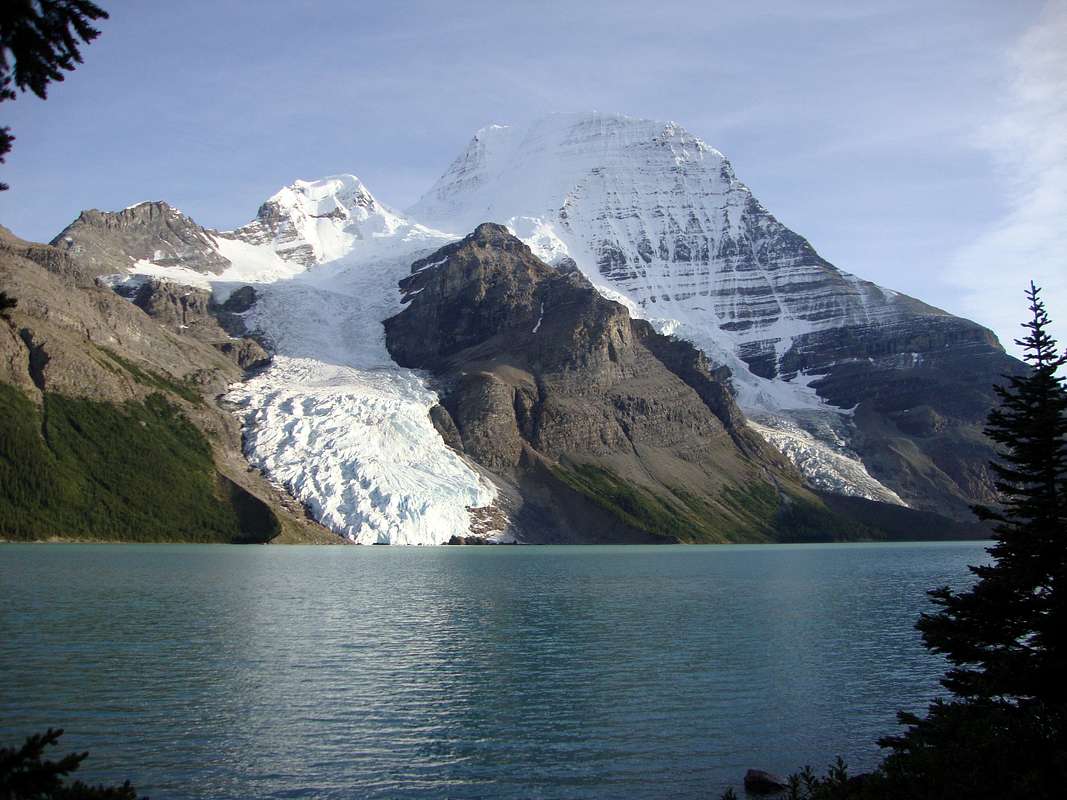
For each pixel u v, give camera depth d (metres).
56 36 19.41
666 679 74.62
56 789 20.41
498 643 90.25
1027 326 58.09
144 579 134.75
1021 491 56.75
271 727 58.00
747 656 85.19
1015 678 49.50
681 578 165.25
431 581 148.62
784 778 49.50
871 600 134.25
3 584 122.88
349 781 48.78
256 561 174.00
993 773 35.62
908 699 68.69
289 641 87.75
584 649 87.69
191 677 70.69
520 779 49.78
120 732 55.66
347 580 145.75
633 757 53.84
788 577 172.25
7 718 57.34
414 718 61.12
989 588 53.47
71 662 74.25
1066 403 55.69
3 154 19.48
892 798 36.50
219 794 46.25
